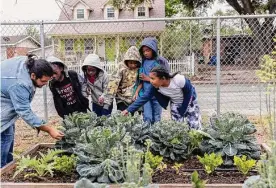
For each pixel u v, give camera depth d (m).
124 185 2.44
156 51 5.00
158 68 4.13
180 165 3.49
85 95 4.88
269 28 7.36
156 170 3.42
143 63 5.02
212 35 7.80
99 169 3.10
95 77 4.93
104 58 7.49
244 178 3.27
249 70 7.89
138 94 5.01
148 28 11.59
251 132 3.79
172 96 4.25
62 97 4.74
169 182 3.19
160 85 4.15
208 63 8.01
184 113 4.30
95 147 3.27
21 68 3.55
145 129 3.91
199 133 3.84
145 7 23.81
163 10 24.41
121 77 5.01
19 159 3.71
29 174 3.32
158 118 5.04
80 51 7.34
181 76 4.18
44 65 3.56
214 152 3.66
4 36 6.18
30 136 6.20
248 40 7.86
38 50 6.37
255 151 3.70
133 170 2.58
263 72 3.12
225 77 8.09
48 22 5.64
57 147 3.92
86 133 3.54
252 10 22.31
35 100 7.26
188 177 3.31
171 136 3.72
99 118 4.25
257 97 7.61
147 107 4.94
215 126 3.86
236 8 22.70
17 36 6.26
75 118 4.03
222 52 8.04
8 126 3.70
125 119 3.97
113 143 3.31
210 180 3.23
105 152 3.27
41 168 3.33
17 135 6.25
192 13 24.19
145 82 4.96
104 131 3.36
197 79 8.07
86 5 23.12
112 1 22.78
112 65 7.45
